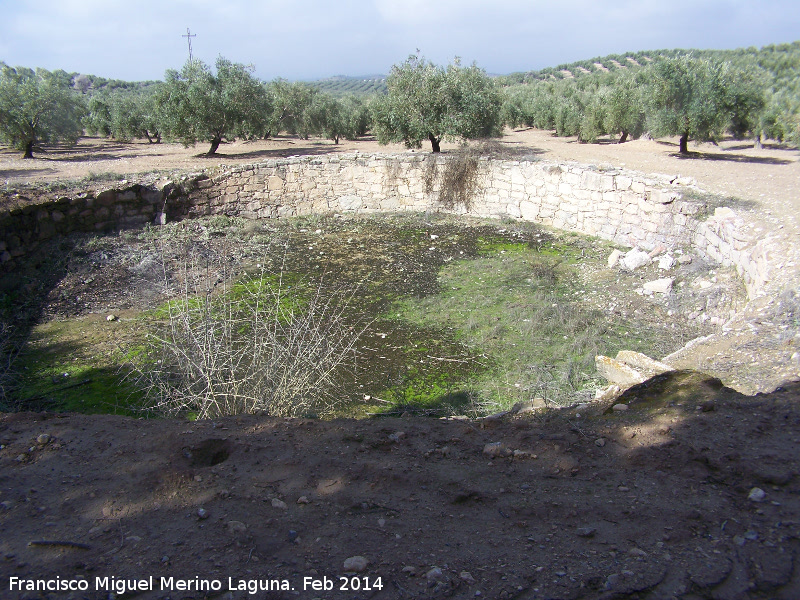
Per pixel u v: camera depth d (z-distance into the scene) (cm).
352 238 1379
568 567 236
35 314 912
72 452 348
